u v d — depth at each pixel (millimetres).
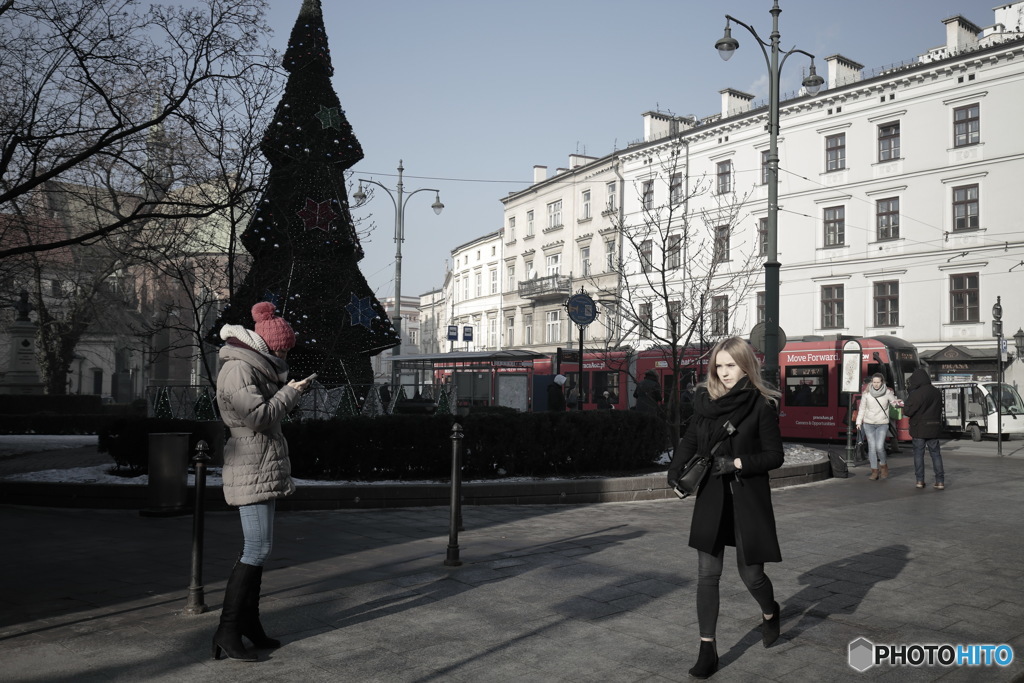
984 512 9969
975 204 32438
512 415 11477
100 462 13688
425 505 10250
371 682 4086
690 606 5555
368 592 5852
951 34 35312
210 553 7227
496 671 4270
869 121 35594
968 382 29266
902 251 34469
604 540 7965
